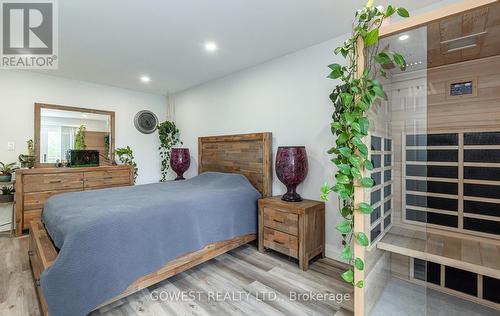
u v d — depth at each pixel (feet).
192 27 7.29
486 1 3.66
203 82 13.14
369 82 4.68
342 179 4.80
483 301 5.53
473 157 6.45
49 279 4.34
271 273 7.14
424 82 5.89
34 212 10.07
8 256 8.07
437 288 6.09
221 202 7.85
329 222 8.17
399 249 6.06
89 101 12.86
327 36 7.92
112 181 12.23
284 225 7.80
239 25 7.20
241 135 10.59
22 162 10.54
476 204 6.43
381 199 5.88
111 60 9.85
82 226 4.92
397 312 5.35
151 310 5.48
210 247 7.52
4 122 10.59
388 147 6.12
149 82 13.05
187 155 13.67
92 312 5.38
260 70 10.36
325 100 8.29
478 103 6.33
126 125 14.24
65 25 7.12
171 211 6.47
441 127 6.85
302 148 8.28
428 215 7.06
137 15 6.62
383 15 4.49
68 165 11.76
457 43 5.36
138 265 5.55
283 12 6.52
